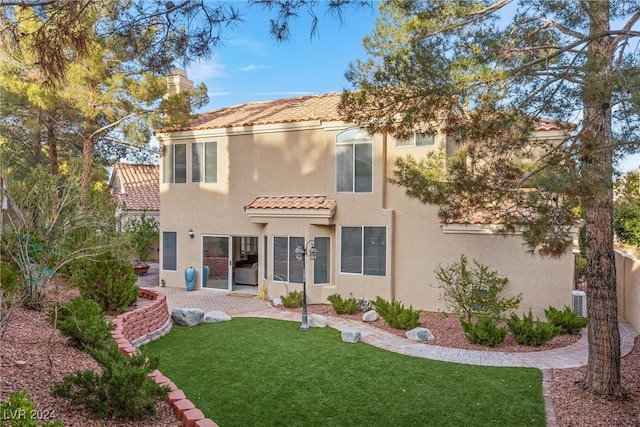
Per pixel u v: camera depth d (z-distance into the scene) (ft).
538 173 27.09
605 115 25.07
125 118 76.48
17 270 38.47
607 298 30.89
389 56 29.68
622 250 64.13
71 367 27.50
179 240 78.07
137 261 95.55
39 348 29.71
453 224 56.75
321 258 64.95
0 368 24.90
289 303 61.11
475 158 31.48
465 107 29.66
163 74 27.45
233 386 32.22
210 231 75.46
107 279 43.62
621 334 49.67
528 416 27.86
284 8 22.99
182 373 34.78
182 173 77.77
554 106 26.78
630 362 38.70
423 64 27.71
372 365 37.47
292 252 65.51
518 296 51.60
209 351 40.70
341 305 57.36
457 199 31.27
